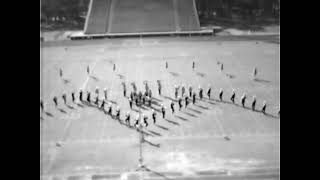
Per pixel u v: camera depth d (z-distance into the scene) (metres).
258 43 66.38
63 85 45.47
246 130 32.28
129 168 26.56
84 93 42.44
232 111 36.50
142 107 37.66
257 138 30.77
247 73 48.84
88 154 28.81
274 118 34.72
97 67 53.22
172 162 27.19
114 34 73.56
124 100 39.84
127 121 34.41
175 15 79.56
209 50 61.75
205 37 71.75
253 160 27.17
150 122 34.19
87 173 26.02
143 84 44.78
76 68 53.03
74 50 64.12
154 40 69.94
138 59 56.94
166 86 43.84
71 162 27.61
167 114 35.88
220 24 80.06
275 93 41.22
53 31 78.06
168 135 31.61
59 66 54.19
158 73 49.28
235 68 51.09
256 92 41.62
